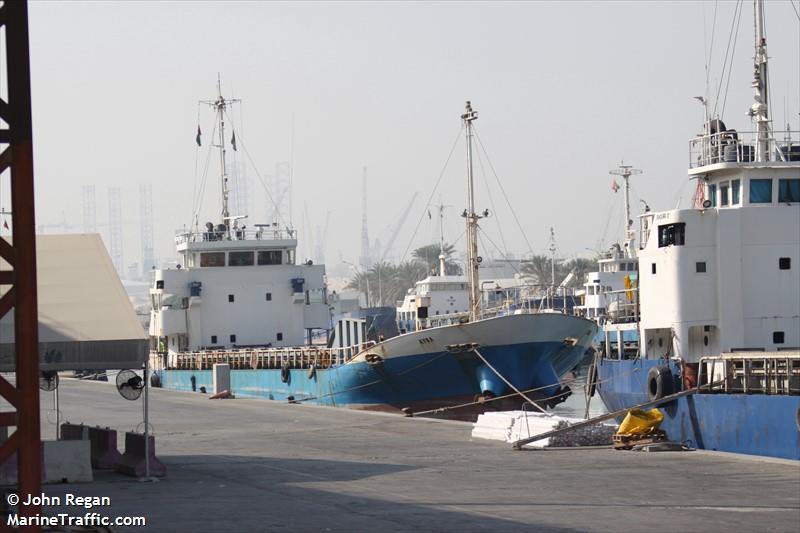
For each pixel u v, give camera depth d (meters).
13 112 10.29
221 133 74.81
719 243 36.47
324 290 70.12
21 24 10.30
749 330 36.38
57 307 20.17
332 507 19.25
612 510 18.92
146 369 23.27
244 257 69.44
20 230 10.30
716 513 18.58
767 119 37.75
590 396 44.72
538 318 43.69
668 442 28.94
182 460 27.98
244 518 17.84
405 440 33.09
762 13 38.06
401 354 46.00
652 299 38.34
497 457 27.95
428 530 16.73
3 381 10.28
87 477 23.08
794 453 27.64
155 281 70.19
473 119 49.84
